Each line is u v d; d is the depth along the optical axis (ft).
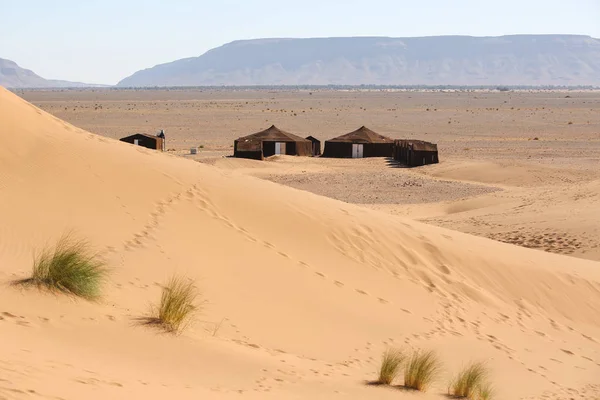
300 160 350.23
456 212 212.84
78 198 84.64
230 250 83.41
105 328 52.49
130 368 45.80
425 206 223.10
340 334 70.03
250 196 99.81
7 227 71.67
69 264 58.08
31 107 106.52
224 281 74.54
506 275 100.78
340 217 101.40
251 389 47.75
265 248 86.79
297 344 64.59
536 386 67.41
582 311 98.22
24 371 37.60
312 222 97.35
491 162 316.40
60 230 74.69
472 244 108.27
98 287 60.13
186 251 78.95
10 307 50.75
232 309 68.03
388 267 93.25
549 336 87.40
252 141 343.67
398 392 55.98
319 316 73.31
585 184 216.13
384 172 308.60
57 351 44.83
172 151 379.96
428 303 86.79
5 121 94.48
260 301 72.28
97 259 69.10
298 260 86.79
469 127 599.57
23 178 84.79
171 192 94.38
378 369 62.95
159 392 41.60
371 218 104.99
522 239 158.61
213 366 51.39
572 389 68.80
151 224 83.97
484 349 76.33
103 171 93.15
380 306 81.25
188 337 56.13
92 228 78.02
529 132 553.23
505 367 71.97
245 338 61.82
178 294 61.31
